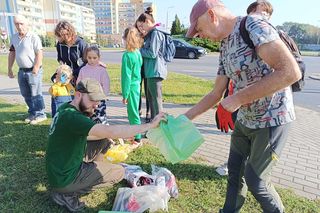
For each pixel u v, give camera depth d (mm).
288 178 3541
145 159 3756
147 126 2250
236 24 1852
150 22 4043
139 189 2707
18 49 4816
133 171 3129
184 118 2199
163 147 2201
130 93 3941
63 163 2574
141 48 4031
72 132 2461
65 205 2701
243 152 2336
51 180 2617
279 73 1654
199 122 5621
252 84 1783
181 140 2109
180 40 22141
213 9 1826
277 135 1985
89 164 2799
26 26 4785
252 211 2797
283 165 3895
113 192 2990
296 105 8133
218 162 3838
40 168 3445
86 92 2508
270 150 1999
